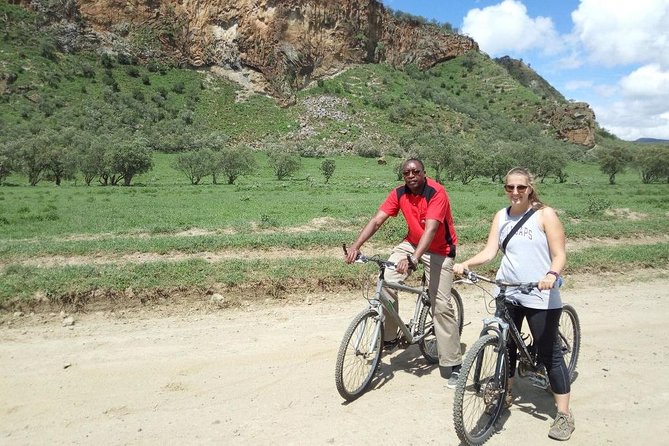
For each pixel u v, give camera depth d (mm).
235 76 124562
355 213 19297
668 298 8586
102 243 11828
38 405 4609
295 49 129500
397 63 160875
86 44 116875
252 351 5906
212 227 15906
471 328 6922
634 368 5598
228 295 7996
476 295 8609
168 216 19219
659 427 4336
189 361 5598
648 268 10578
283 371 5363
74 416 4418
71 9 118875
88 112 90312
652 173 53781
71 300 7352
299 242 12094
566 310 5129
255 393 4852
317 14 133875
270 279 8344
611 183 54562
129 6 124375
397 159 78562
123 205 24422
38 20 115312
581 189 41875
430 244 5031
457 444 4008
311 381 5125
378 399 4766
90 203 25734
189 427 4227
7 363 5520
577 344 5309
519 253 4211
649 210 21891
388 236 13211
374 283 8898
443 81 159125
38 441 4039
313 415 4426
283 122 108688
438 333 5066
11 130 75312
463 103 140125
